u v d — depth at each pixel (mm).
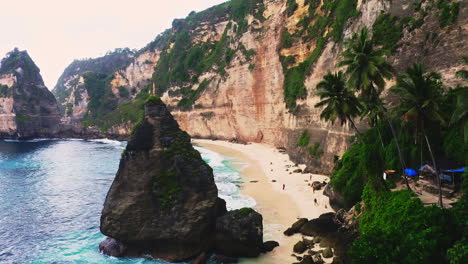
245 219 29938
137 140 32750
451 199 29547
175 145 33312
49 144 147750
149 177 31906
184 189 31641
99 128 185250
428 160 34938
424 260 17859
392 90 31953
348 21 62281
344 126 54531
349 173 38219
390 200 27109
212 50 156875
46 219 44188
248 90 115062
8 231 39938
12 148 130750
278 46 98812
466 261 16516
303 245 30422
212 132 137125
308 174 60219
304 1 95125
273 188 52406
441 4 44562
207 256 30703
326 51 68625
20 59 184750
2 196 56281
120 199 31547
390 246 18891
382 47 49500
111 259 31094
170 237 30156
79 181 67875
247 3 138500
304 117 74250
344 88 39500
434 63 42156
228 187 54406
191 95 149875
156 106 34125
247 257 29719
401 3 50500
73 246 34938
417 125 30078
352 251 19484
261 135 113250
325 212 39406
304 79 76875
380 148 39406
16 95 169375
